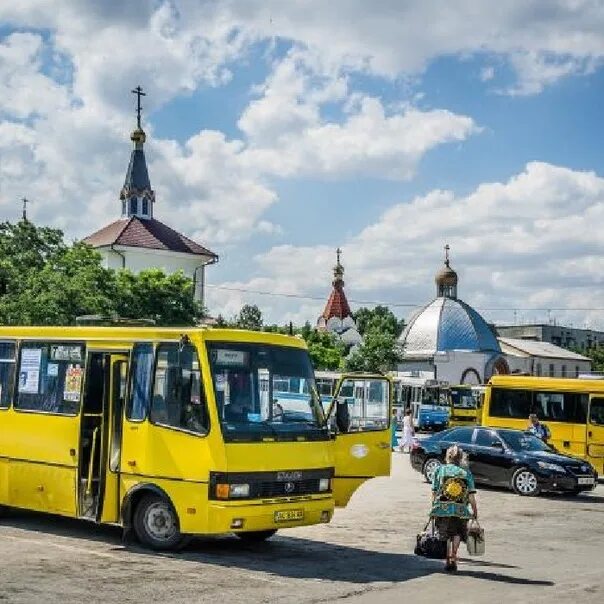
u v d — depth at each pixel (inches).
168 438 481.1
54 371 553.6
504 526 669.9
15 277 1633.9
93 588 390.0
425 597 394.9
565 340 5290.4
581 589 424.2
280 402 500.4
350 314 3636.8
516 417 1132.5
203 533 460.4
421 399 2071.9
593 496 913.5
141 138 2810.0
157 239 2662.4
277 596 386.9
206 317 2137.1
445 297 3184.1
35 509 548.4
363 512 711.7
